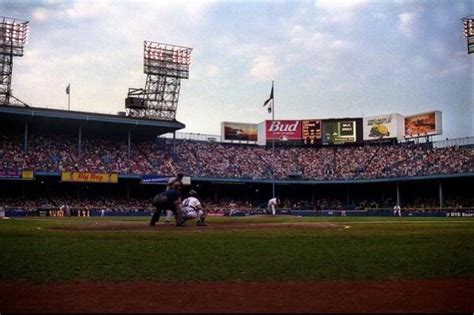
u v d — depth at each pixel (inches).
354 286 359.9
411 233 861.8
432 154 3157.0
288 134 3656.5
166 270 426.3
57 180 2800.2
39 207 2608.3
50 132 2965.1
